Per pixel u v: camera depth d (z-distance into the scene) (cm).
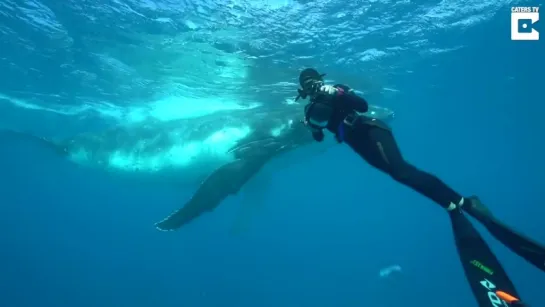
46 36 1152
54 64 1346
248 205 1215
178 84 1492
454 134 3672
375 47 1373
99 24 1076
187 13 1017
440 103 2483
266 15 1039
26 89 1585
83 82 1497
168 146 1027
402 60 1555
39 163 3850
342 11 1073
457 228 388
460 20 1280
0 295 3466
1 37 1162
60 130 2133
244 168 795
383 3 1077
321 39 1216
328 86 484
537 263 344
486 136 3850
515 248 355
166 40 1161
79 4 982
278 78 1446
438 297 2512
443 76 1917
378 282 2944
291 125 904
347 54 1370
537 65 1884
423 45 1445
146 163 1052
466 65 1798
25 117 1953
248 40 1174
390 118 1098
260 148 867
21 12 1025
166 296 2900
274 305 2603
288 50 1254
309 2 1002
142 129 1088
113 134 1102
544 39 1515
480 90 2275
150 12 1012
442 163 6075
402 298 2545
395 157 437
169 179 1098
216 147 970
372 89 1888
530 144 4397
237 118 984
